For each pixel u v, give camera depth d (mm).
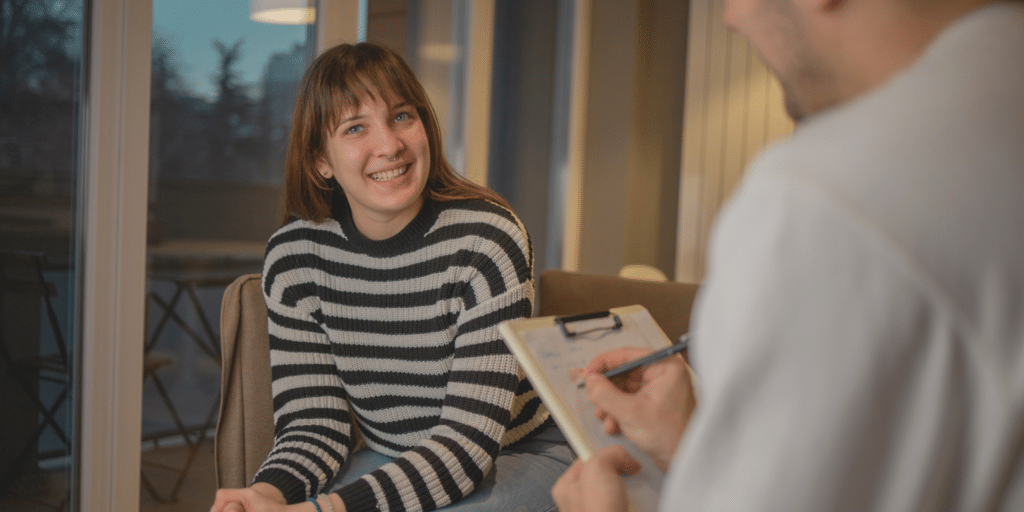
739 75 3123
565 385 685
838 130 371
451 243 1170
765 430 345
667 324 1411
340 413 1228
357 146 1117
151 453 1934
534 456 1244
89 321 1788
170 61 1933
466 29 2918
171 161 1956
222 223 2090
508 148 3160
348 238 1220
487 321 1130
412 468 1041
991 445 345
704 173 3209
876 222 335
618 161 3432
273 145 2205
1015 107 357
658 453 651
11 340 1681
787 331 341
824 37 428
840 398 333
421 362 1201
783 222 350
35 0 1684
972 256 334
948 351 336
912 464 344
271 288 1254
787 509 339
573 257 3531
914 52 414
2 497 1681
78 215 1790
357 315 1227
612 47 3432
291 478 1065
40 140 1713
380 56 1143
